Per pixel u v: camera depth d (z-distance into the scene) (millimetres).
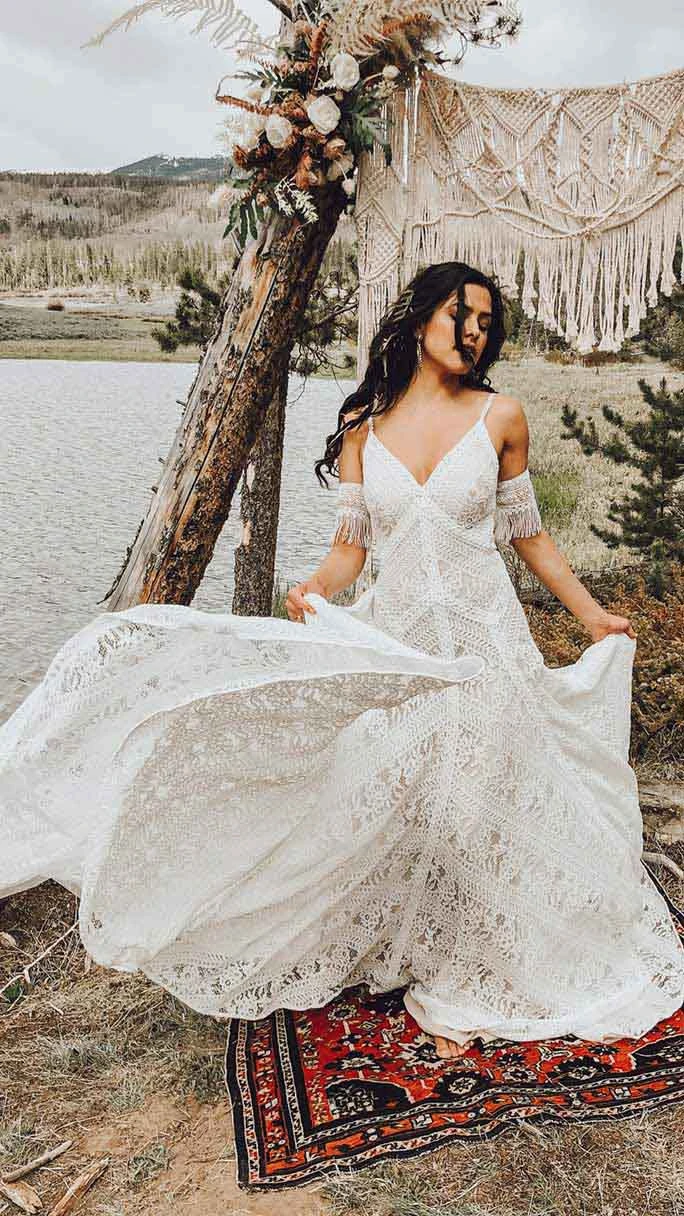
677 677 4152
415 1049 2297
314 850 2240
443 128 3127
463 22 2871
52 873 2174
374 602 2514
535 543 2650
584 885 2395
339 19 2873
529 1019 2336
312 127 2941
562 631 4734
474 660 1948
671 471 5543
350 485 2553
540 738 2402
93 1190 1915
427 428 2395
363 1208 1825
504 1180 1876
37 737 2168
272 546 5379
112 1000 2592
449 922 2355
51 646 5930
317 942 2332
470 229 3168
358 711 2135
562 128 3047
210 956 2230
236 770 2152
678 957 2562
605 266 3092
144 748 2049
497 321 2457
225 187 3094
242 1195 1878
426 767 2275
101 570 6781
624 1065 2213
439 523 2342
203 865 2174
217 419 3291
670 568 5273
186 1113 2145
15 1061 2346
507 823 2305
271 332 3244
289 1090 2156
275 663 2102
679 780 3869
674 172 2953
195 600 7168
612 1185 1861
